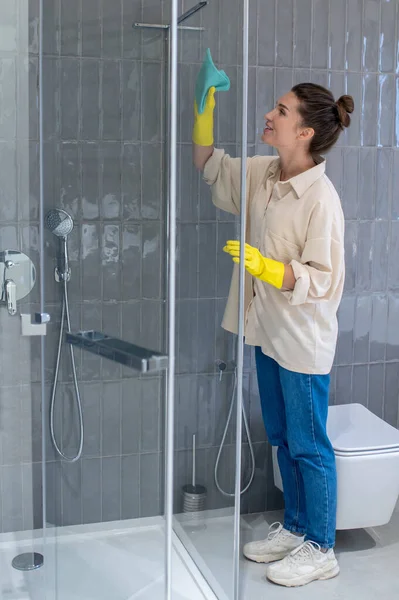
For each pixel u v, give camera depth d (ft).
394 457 8.88
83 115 6.10
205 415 7.55
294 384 8.42
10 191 6.13
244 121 7.39
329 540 8.70
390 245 10.30
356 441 8.97
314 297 8.12
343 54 9.73
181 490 7.45
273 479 10.21
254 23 9.34
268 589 8.48
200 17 6.74
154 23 6.12
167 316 6.33
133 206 6.24
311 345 8.31
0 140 6.04
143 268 6.30
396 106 10.05
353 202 10.05
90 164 6.16
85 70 6.05
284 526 9.20
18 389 6.36
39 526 6.55
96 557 6.56
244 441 10.03
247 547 9.12
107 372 6.33
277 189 8.38
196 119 6.85
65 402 6.38
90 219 6.22
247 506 10.21
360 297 10.29
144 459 6.44
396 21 9.91
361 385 10.50
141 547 6.52
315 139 8.24
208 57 6.89
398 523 10.00
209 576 7.79
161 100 6.21
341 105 8.25
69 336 6.30
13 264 6.22
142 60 6.13
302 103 8.14
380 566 8.97
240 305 7.68
